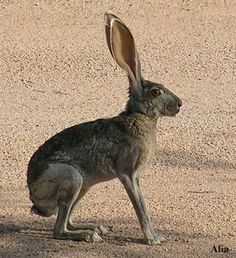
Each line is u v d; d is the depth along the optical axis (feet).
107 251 72.95
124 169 73.61
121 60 73.56
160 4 155.74
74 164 73.87
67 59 133.18
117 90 121.90
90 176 74.49
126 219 80.84
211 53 136.15
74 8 153.89
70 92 121.29
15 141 102.63
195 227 78.74
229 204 84.33
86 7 154.30
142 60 132.87
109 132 73.67
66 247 73.82
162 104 73.77
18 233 77.15
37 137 104.01
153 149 74.64
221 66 131.23
